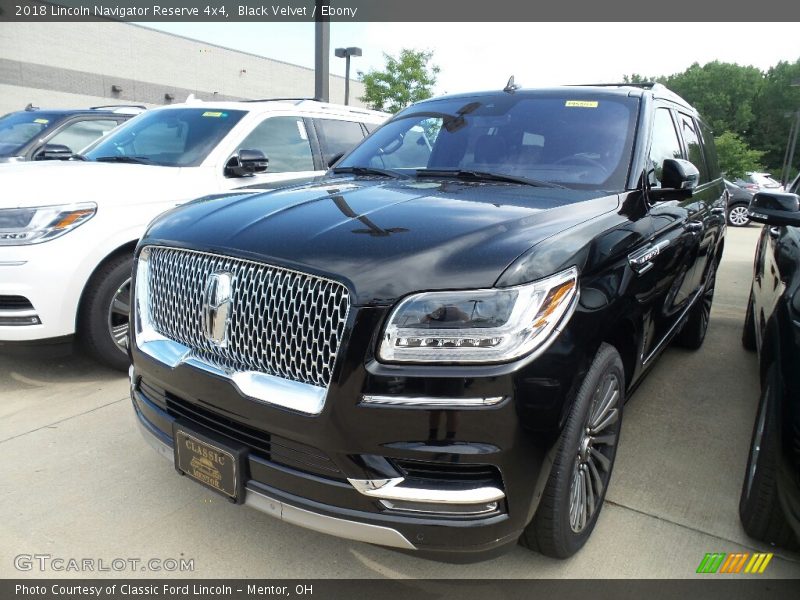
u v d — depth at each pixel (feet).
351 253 6.30
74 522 8.68
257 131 17.22
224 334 6.81
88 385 13.33
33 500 9.14
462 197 8.33
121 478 9.79
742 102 242.17
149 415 8.08
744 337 16.87
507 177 9.77
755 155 110.01
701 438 11.59
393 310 5.94
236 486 6.80
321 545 8.38
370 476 6.08
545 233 6.95
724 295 25.25
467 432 5.91
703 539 8.53
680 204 11.32
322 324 6.15
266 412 6.38
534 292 6.16
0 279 11.70
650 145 10.36
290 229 6.98
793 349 7.29
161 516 8.88
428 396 5.88
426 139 11.39
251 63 103.19
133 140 17.03
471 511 6.15
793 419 6.80
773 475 7.85
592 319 6.89
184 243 7.39
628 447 11.16
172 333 7.67
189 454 7.33
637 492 9.67
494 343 5.95
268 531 8.63
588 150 10.07
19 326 11.97
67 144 24.57
